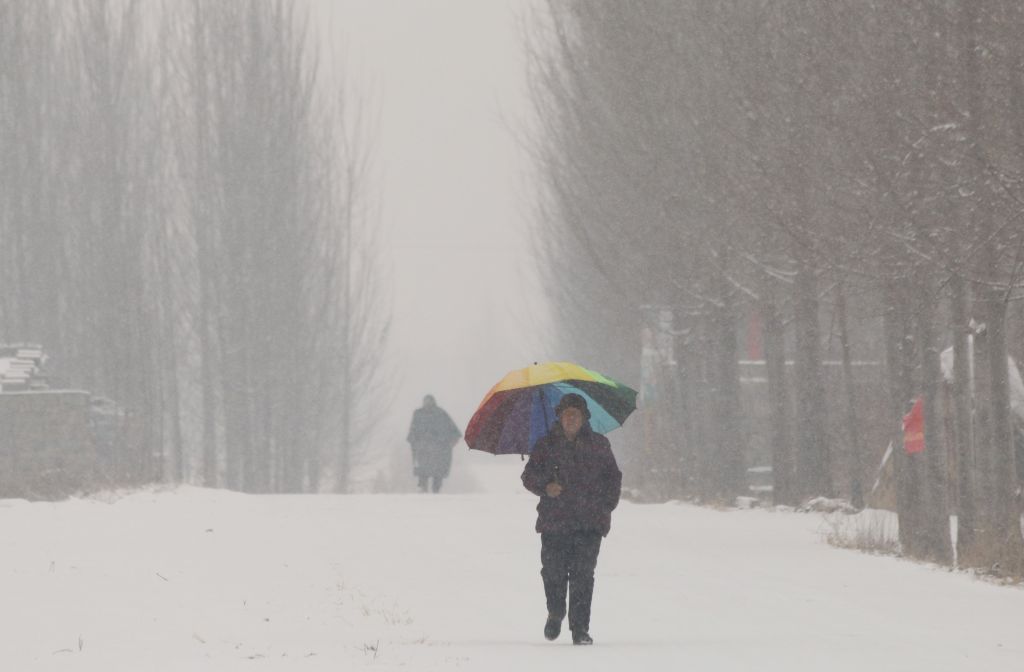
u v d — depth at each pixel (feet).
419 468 490.90
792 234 245.04
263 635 139.74
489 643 133.80
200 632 140.56
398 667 111.14
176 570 198.39
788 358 497.87
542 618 157.99
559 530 133.80
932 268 219.61
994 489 214.69
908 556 231.50
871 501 361.51
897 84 204.44
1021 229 200.03
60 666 113.09
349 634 142.00
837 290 299.38
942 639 134.10
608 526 134.41
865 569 206.28
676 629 144.66
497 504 368.27
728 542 255.91
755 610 159.84
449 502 377.30
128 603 161.38
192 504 328.90
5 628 139.23
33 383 400.47
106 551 217.36
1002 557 197.88
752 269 360.89
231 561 215.31
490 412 138.10
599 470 134.72
